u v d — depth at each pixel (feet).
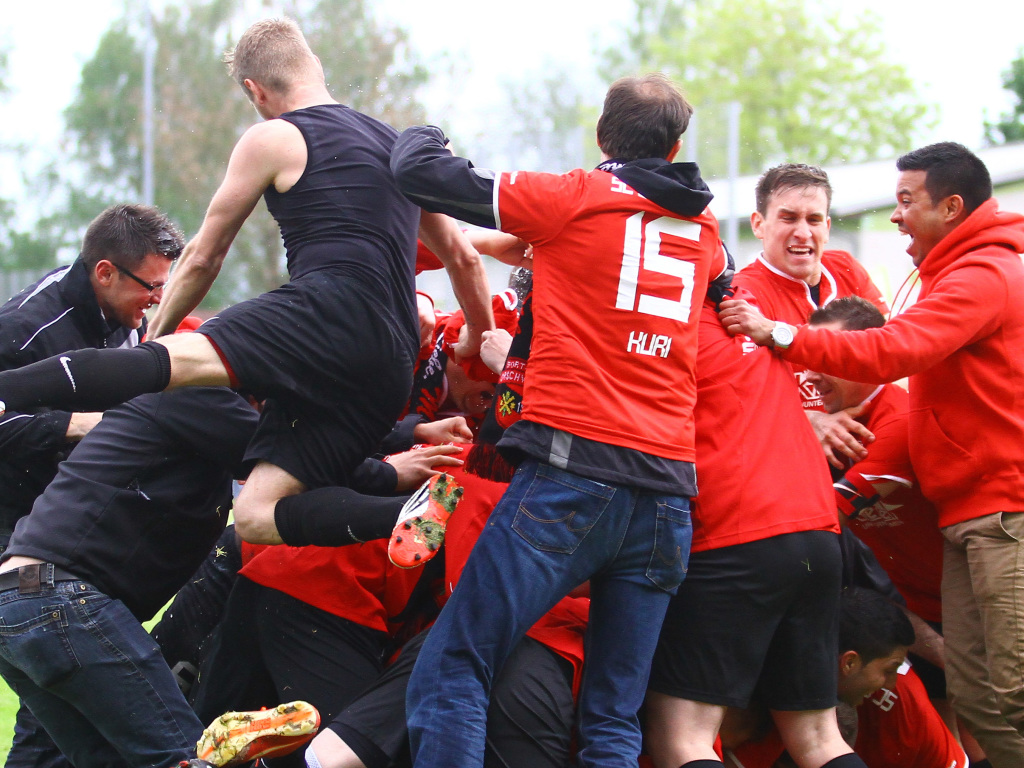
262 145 39.37
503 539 35.32
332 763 36.86
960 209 42.96
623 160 38.01
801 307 47.09
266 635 41.42
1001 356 41.24
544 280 36.81
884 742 44.73
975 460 41.37
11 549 41.11
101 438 41.98
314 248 39.24
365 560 42.01
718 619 37.47
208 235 39.83
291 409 39.24
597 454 35.17
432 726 34.27
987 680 41.81
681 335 36.96
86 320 48.32
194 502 42.24
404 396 41.01
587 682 36.70
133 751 39.93
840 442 44.39
